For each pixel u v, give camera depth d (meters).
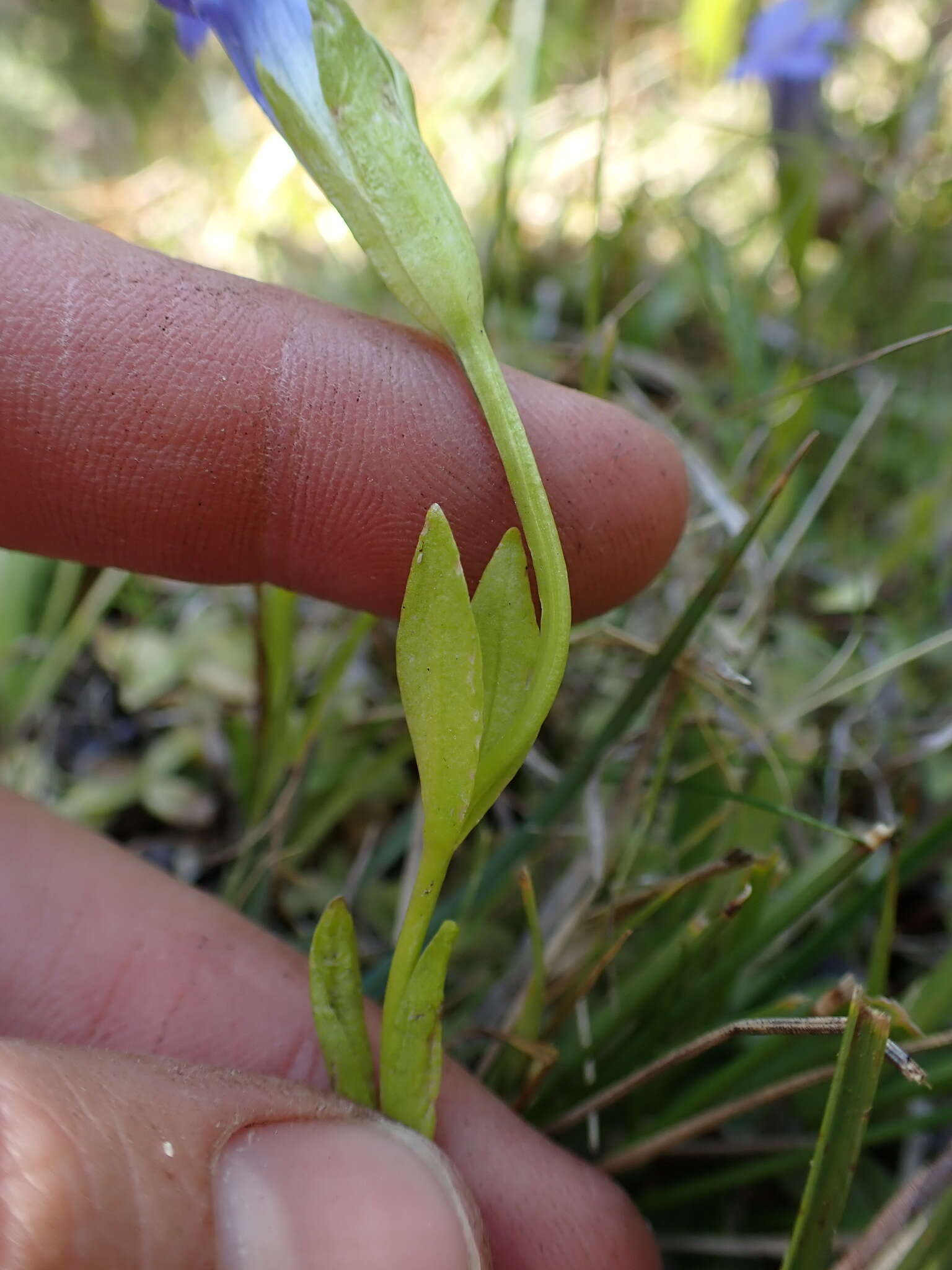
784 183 0.13
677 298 0.15
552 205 0.18
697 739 0.09
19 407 0.06
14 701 0.10
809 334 0.13
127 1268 0.05
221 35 0.06
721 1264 0.07
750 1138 0.07
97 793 0.10
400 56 0.20
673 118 0.16
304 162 0.06
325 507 0.07
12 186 0.20
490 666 0.05
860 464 0.13
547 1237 0.07
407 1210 0.05
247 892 0.09
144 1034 0.07
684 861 0.09
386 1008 0.06
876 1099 0.07
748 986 0.08
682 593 0.10
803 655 0.11
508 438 0.05
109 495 0.07
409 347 0.07
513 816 0.10
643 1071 0.06
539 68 0.13
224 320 0.06
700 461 0.10
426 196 0.05
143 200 0.18
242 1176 0.05
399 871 0.10
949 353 0.14
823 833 0.09
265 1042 0.07
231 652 0.11
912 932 0.09
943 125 0.15
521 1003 0.08
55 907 0.08
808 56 0.13
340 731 0.10
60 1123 0.05
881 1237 0.05
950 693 0.10
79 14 0.24
